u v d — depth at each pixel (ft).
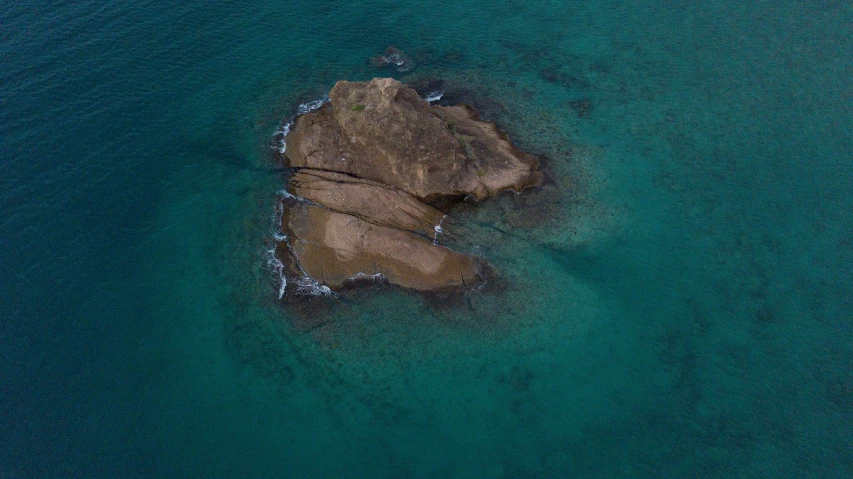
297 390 135.03
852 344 144.05
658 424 130.93
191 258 157.89
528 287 156.66
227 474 119.55
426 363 141.08
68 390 128.36
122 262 153.69
